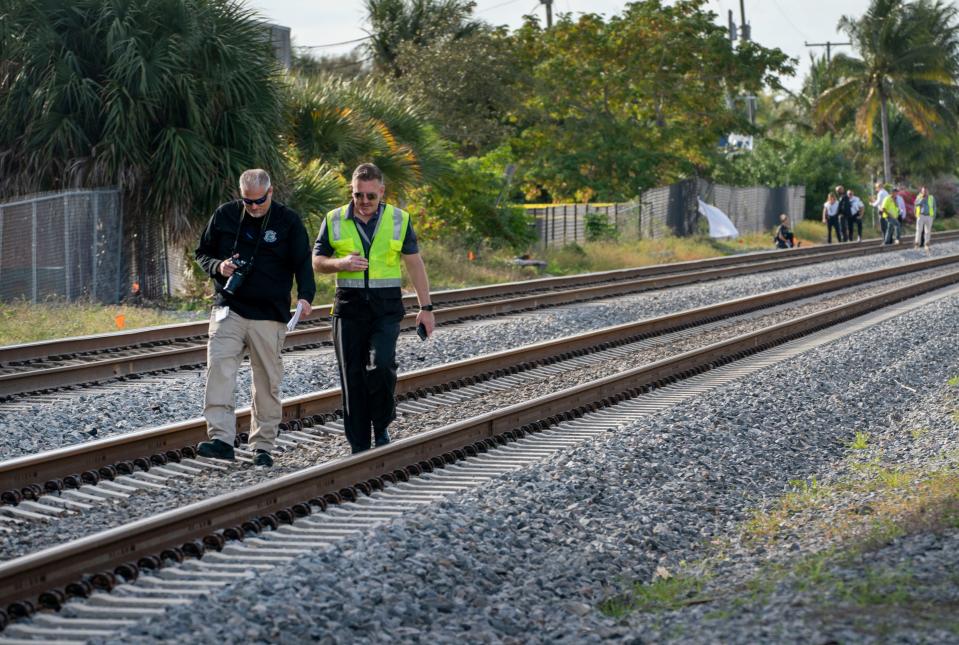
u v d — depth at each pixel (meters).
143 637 9.15
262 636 9.29
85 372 22.38
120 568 10.84
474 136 88.81
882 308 38.38
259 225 15.36
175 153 36.09
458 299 38.25
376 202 15.52
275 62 40.34
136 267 39.19
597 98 93.88
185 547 11.58
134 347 26.66
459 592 10.90
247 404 20.81
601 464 15.98
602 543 12.93
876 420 21.31
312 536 12.38
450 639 9.70
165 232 38.19
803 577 11.04
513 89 93.31
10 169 37.69
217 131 38.56
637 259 62.75
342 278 15.73
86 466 14.80
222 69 37.97
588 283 46.22
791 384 23.09
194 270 40.91
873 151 138.88
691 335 32.06
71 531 12.77
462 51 90.88
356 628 9.77
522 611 10.69
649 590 11.51
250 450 16.61
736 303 37.66
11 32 36.88
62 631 9.46
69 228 35.47
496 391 22.92
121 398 20.41
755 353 28.05
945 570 10.88
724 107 96.19
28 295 34.59
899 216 81.81
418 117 51.88
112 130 36.53
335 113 45.53
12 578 9.84
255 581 10.48
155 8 37.28
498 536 12.73
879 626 9.26
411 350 26.91
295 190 40.44
